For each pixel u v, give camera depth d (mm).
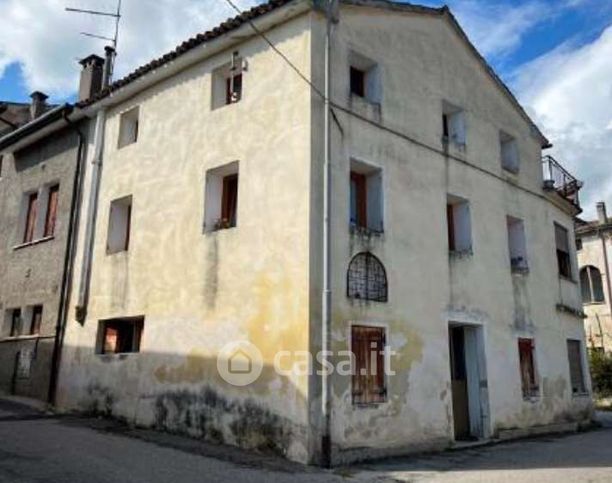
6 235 16406
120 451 8516
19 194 16406
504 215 14172
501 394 12547
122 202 13297
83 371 12609
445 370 11102
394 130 11336
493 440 11938
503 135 15188
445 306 11523
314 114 9750
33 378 13852
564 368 15219
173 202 11734
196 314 10602
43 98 19625
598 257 28156
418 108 12125
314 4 10125
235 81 11891
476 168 13477
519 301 13938
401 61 11977
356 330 9602
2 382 14820
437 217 11891
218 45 11422
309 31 10109
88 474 6914
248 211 10234
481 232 13133
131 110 13570
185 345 10633
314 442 8445
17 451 8039
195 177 11414
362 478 7758
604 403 24266
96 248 13297
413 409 10219
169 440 9711
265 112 10453
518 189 15023
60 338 13430
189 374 10414
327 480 7469
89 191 13891
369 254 10125
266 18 10531
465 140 13383
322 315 9023
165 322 11148
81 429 10430
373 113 10938
